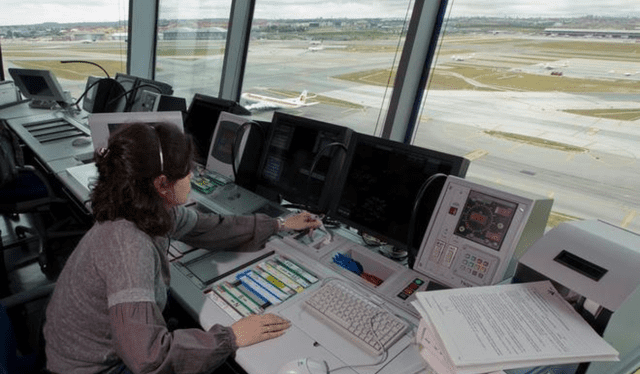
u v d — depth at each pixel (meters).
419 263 1.15
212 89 3.21
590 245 0.90
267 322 0.93
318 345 0.91
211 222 1.25
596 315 0.82
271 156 1.70
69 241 2.55
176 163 0.84
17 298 1.14
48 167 2.14
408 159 1.29
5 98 3.42
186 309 1.05
